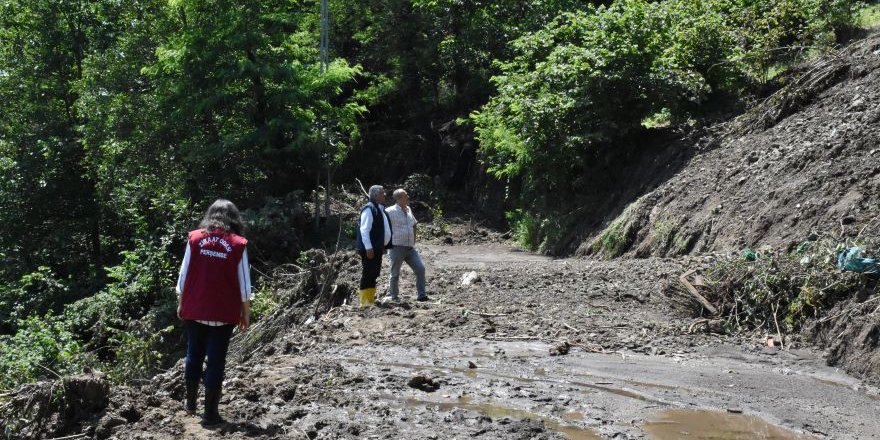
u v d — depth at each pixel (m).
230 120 27.92
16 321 20.45
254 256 22.80
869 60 15.58
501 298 11.88
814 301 9.38
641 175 19.22
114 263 29.20
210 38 26.06
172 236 22.16
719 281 10.55
